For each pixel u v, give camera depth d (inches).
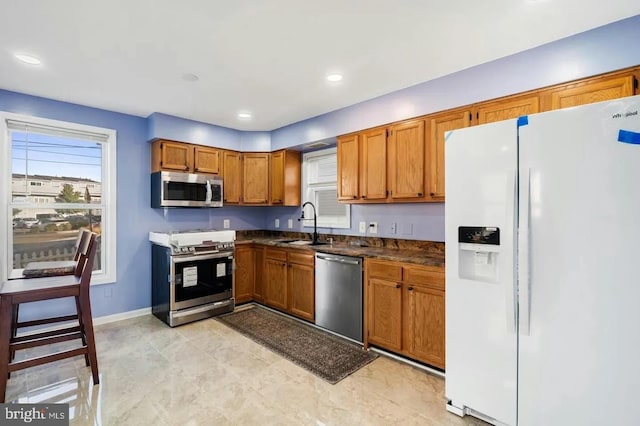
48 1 66.4
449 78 102.2
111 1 66.5
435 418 74.1
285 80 107.6
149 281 150.1
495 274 69.8
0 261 113.7
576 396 58.6
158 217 153.3
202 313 140.3
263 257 159.0
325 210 163.0
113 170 138.9
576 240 58.4
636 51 71.5
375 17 72.6
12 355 95.3
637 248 53.2
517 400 65.4
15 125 117.7
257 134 173.9
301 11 70.3
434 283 92.4
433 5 68.3
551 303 60.8
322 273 126.9
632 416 53.9
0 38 81.0
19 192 120.4
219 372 94.6
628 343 54.1
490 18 72.9
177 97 123.6
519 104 88.0
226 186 166.1
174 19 73.2
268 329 129.3
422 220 120.9
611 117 55.2
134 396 82.0
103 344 114.0
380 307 106.7
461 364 74.5
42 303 121.6
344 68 98.8
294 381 89.9
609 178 55.5
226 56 91.2
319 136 145.8
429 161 107.0
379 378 91.8
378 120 122.0
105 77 104.9
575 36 79.0
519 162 64.8
